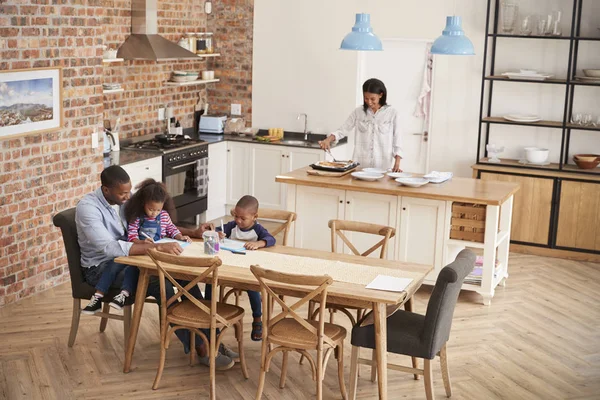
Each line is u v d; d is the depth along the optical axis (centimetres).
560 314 621
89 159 671
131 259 469
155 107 866
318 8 880
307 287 428
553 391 482
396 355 532
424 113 868
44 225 632
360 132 720
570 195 772
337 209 665
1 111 570
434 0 837
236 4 916
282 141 884
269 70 916
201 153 837
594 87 797
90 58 657
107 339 545
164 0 852
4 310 594
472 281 639
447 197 616
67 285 657
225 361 499
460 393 475
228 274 443
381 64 877
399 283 438
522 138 830
